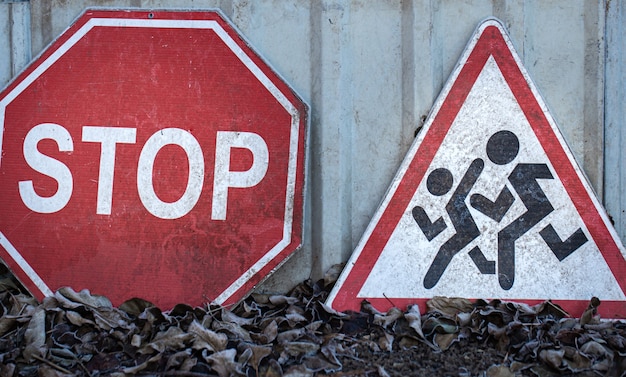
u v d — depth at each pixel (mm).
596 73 2514
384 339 2156
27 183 2416
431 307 2283
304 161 2375
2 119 2436
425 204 2344
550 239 2338
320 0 2482
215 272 2359
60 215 2400
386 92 2508
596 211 2344
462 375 1990
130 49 2439
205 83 2418
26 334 2111
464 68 2375
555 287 2318
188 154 2398
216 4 2547
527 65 2508
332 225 2484
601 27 2504
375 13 2500
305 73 2520
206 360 1981
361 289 2316
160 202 2389
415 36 2475
